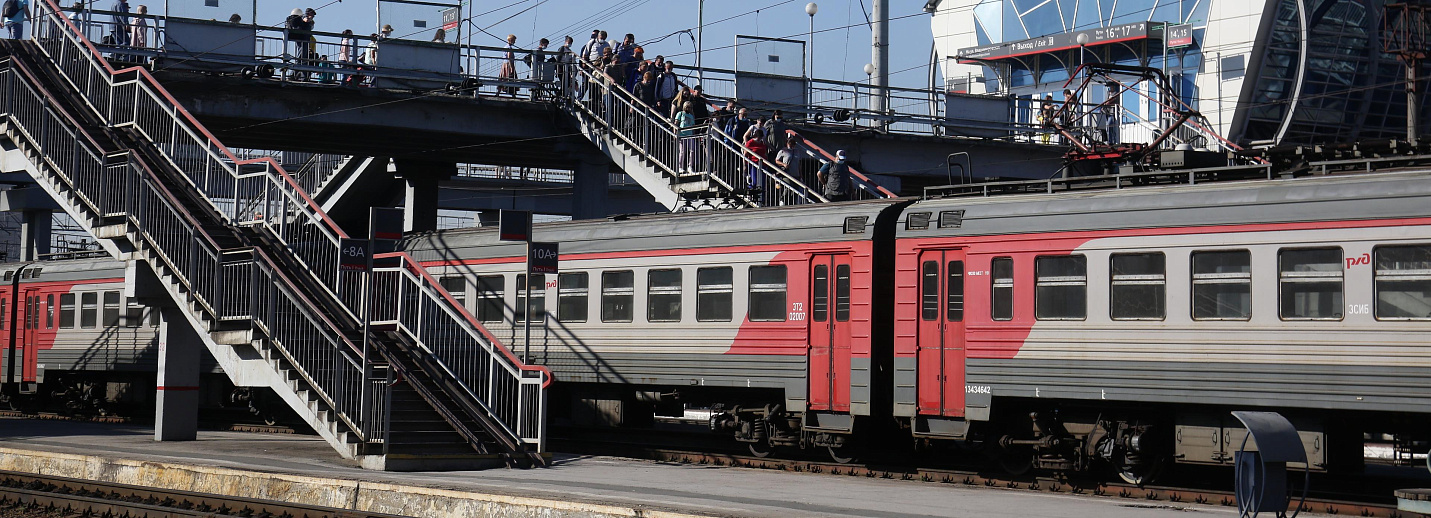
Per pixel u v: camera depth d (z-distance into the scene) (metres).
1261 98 73.12
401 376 17.88
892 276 18.16
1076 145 28.61
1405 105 74.50
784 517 11.89
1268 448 10.55
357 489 14.58
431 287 18.95
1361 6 72.69
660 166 28.41
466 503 13.54
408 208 37.75
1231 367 14.91
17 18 27.28
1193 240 15.24
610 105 30.47
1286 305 14.62
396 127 31.34
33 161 22.02
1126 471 16.30
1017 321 16.48
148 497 15.57
